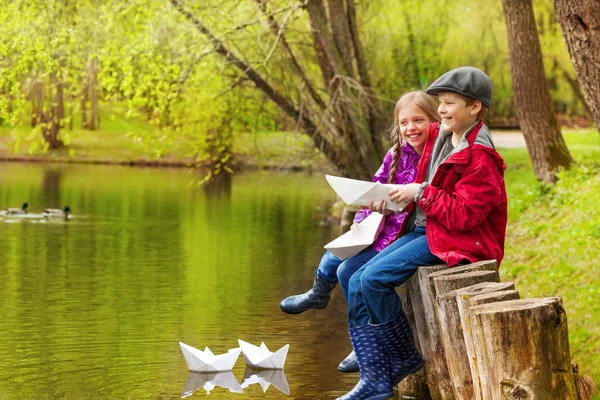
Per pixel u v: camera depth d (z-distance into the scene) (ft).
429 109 18.39
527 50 50.65
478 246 16.79
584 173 48.73
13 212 66.03
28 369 23.35
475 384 14.90
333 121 67.97
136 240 53.21
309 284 38.75
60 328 28.53
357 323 17.83
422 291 17.54
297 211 75.92
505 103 136.46
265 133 75.87
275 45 60.64
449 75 16.85
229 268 43.04
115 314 31.01
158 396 21.06
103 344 26.40
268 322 30.35
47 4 53.57
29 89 57.21
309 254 49.08
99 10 58.75
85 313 31.09
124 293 35.35
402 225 18.03
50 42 54.54
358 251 18.42
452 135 17.49
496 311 13.52
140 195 87.20
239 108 76.95
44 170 122.01
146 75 61.62
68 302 33.17
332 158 70.44
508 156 88.48
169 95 62.90
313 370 23.90
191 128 79.82
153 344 26.63
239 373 23.48
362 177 70.08
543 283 33.53
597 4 22.09
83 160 139.23
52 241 51.70
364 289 17.33
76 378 22.53
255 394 21.42
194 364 23.50
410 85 84.64
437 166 17.56
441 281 16.03
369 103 65.41
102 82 61.46
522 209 48.55
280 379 22.91
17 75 55.16
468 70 16.84
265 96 71.82
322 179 106.11
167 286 37.32
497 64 115.03
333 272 19.60
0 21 52.21
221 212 73.20
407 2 84.79
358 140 68.74
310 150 73.15
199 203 80.84
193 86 66.95
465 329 15.03
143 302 33.50
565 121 143.95
